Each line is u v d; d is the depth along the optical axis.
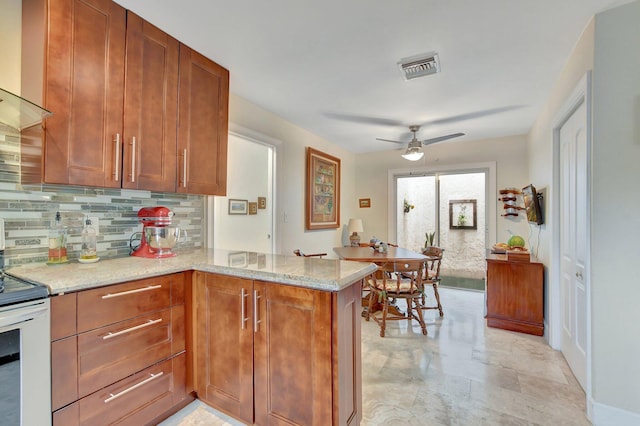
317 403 1.38
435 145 5.09
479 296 4.37
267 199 3.92
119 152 1.69
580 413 1.79
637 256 1.63
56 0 1.45
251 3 1.67
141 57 1.80
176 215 2.44
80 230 1.83
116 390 1.45
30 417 1.16
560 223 2.64
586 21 1.81
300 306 1.42
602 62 1.71
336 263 1.73
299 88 2.81
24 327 1.15
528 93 2.88
